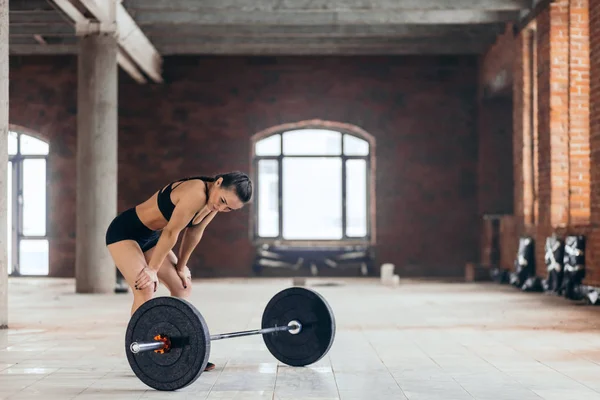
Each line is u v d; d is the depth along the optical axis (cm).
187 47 1591
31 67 1675
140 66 1499
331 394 439
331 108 1683
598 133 979
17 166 1706
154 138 1678
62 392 444
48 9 1262
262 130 1683
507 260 1446
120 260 473
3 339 673
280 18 1339
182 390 449
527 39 1310
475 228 1672
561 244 1123
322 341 522
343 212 1711
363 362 549
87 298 1111
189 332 435
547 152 1180
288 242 1695
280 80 1684
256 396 434
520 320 817
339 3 1248
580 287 1052
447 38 1581
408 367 529
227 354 582
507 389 452
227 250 1672
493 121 1650
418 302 1045
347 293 1212
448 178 1678
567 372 509
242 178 453
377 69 1684
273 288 1326
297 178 1716
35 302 1044
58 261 1664
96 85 1195
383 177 1683
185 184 459
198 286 1379
